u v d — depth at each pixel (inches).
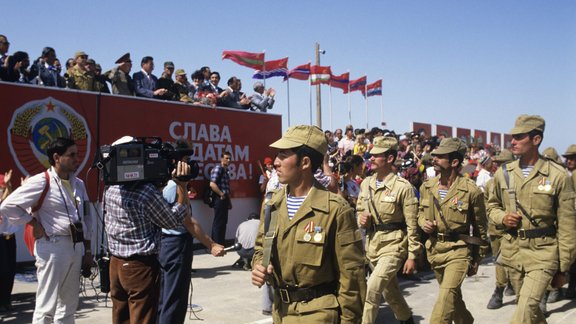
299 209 128.0
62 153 209.2
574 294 323.9
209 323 269.3
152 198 182.7
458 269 205.6
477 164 628.7
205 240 203.3
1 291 281.3
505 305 309.9
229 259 454.9
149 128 459.5
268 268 128.2
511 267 195.6
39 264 204.4
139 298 181.8
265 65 660.1
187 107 490.6
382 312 293.1
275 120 575.5
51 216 205.5
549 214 186.5
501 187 197.3
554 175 186.9
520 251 191.0
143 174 183.3
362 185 242.7
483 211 212.1
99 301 306.7
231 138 528.7
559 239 184.4
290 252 127.6
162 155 188.4
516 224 190.7
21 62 392.2
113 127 434.0
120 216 183.0
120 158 182.2
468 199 210.5
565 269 182.4
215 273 397.1
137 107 451.2
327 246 126.3
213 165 510.0
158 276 187.3
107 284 198.1
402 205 227.0
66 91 407.8
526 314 180.2
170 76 505.0
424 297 328.2
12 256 285.1
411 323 238.2
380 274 219.9
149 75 478.3
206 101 515.5
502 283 297.0
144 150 184.7
